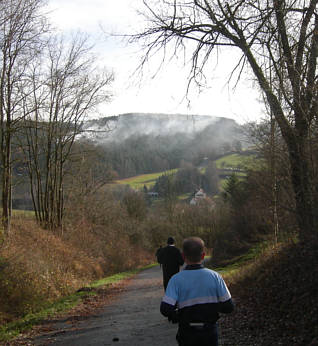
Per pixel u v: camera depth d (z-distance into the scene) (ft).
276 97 30.73
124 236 137.39
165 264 29.14
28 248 53.42
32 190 79.51
